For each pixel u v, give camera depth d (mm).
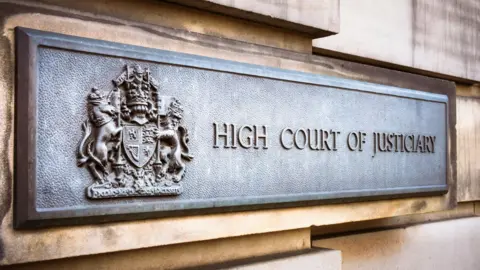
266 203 2559
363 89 3100
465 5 4297
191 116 2299
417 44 3830
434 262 4035
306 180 2768
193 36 2355
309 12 2791
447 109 3779
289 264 2680
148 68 2160
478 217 4535
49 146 1896
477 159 4500
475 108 4516
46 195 1883
